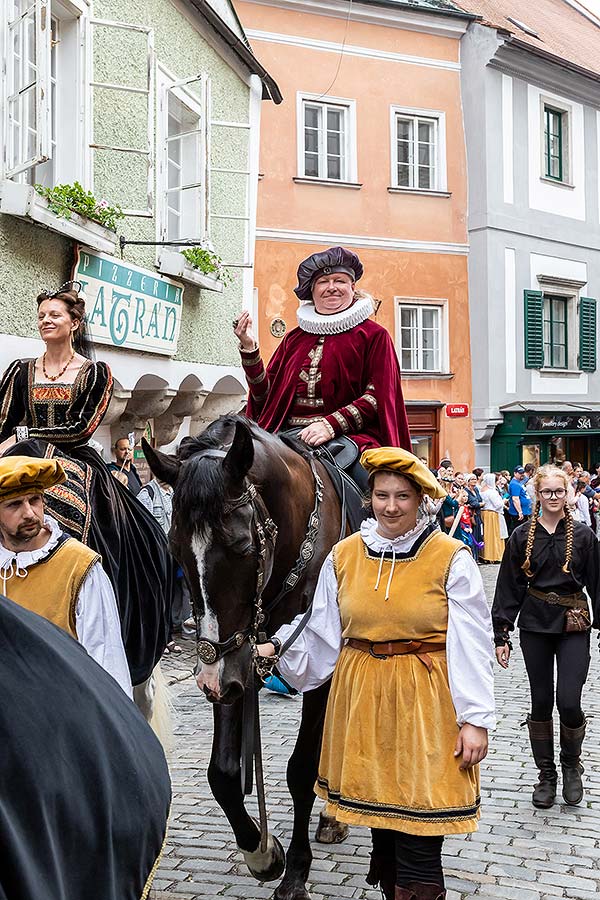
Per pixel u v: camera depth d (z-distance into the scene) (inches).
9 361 293.9
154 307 398.0
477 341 873.5
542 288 916.6
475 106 861.2
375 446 188.1
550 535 227.8
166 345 414.3
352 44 802.2
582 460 979.9
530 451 905.5
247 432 132.3
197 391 464.1
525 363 900.0
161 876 176.2
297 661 142.7
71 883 59.2
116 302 363.3
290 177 775.7
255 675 144.4
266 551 139.9
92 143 351.6
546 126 929.5
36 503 131.0
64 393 169.2
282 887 161.0
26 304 305.3
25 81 302.4
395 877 141.9
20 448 159.3
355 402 187.6
